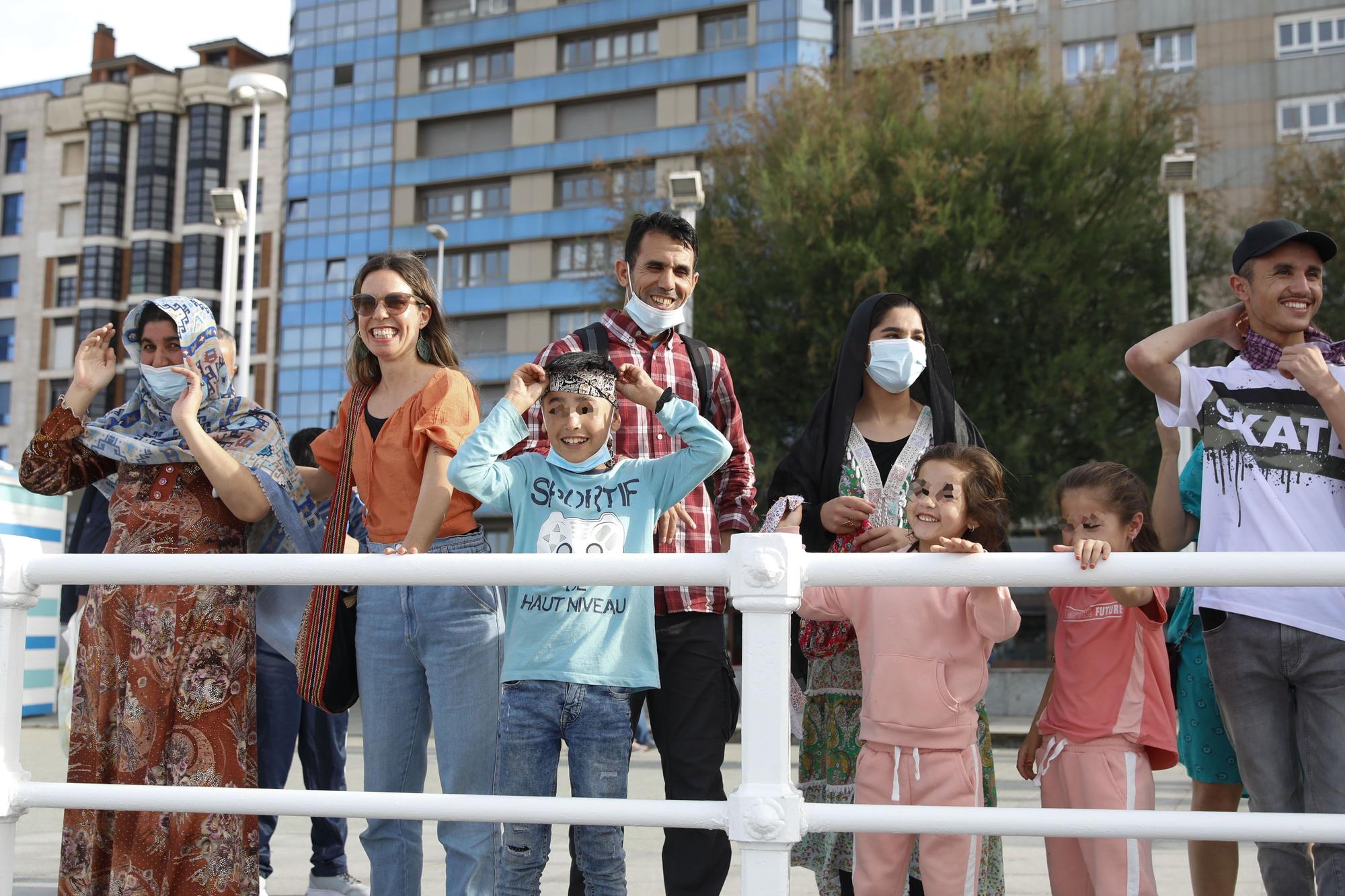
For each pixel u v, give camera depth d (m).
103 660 3.22
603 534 3.08
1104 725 3.06
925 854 2.95
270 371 42.59
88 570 2.52
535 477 3.16
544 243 37.72
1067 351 15.88
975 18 29.31
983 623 2.93
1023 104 16.89
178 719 3.16
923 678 2.98
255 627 3.38
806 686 3.54
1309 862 3.22
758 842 2.17
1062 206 16.08
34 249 45.88
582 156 37.69
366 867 5.25
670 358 3.67
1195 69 27.86
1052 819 2.13
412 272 3.51
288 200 40.78
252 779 3.29
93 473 3.66
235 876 3.14
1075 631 3.18
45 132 46.34
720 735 3.24
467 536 3.33
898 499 3.47
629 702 3.06
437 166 39.28
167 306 3.42
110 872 3.22
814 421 3.66
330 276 39.97
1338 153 21.73
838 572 2.26
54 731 11.95
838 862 3.31
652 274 3.62
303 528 3.48
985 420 16.09
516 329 37.66
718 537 3.62
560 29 38.38
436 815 2.29
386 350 3.43
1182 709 3.66
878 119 17.41
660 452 3.57
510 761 2.93
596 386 3.12
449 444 3.16
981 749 3.12
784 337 16.25
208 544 3.40
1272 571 2.11
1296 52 27.17
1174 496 3.79
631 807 2.23
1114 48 28.50
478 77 39.75
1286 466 3.08
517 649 3.00
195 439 3.23
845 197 16.06
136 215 44.47
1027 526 17.53
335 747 4.73
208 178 43.78
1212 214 19.14
